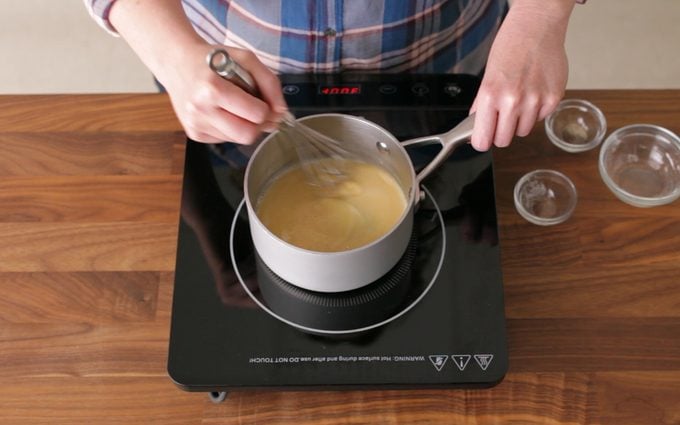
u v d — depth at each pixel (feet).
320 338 2.58
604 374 2.60
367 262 2.48
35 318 2.71
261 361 2.54
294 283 2.61
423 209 2.87
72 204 2.97
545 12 2.73
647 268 2.81
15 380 2.59
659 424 2.52
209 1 3.35
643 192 2.99
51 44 6.55
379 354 2.55
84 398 2.56
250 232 2.82
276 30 3.32
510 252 2.85
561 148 3.10
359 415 2.54
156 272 2.80
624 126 3.15
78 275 2.80
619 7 6.70
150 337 2.67
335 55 3.43
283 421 2.53
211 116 2.47
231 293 2.68
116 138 3.14
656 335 2.67
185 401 2.56
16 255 2.85
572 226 2.91
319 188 2.78
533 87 2.62
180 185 3.02
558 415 2.54
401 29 3.36
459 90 3.21
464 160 2.99
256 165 2.61
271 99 2.50
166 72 2.59
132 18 2.67
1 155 3.10
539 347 2.65
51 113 3.21
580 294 2.75
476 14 3.59
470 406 2.55
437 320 2.62
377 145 2.72
